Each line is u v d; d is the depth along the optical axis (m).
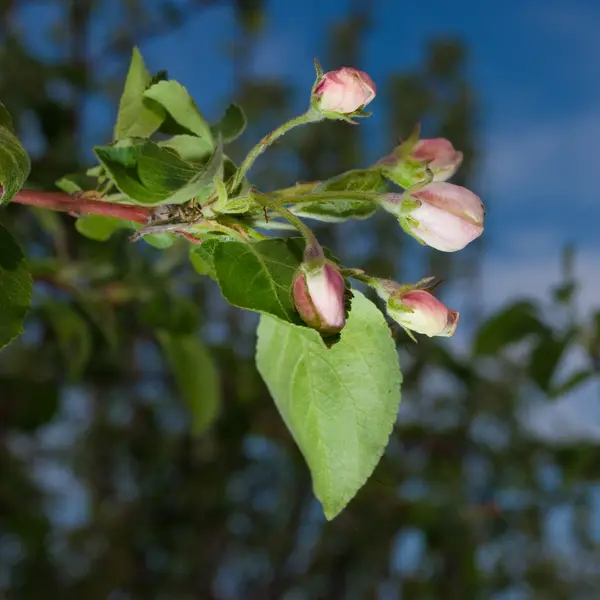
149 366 0.89
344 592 0.95
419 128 0.35
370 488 0.78
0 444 0.79
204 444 0.92
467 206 0.33
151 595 1.00
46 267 0.50
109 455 0.97
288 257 0.33
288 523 1.02
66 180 0.37
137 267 0.51
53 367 0.71
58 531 0.96
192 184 0.31
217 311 0.88
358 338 0.34
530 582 0.98
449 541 0.79
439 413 0.92
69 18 0.81
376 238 1.01
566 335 0.60
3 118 0.33
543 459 0.85
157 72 0.35
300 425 0.35
